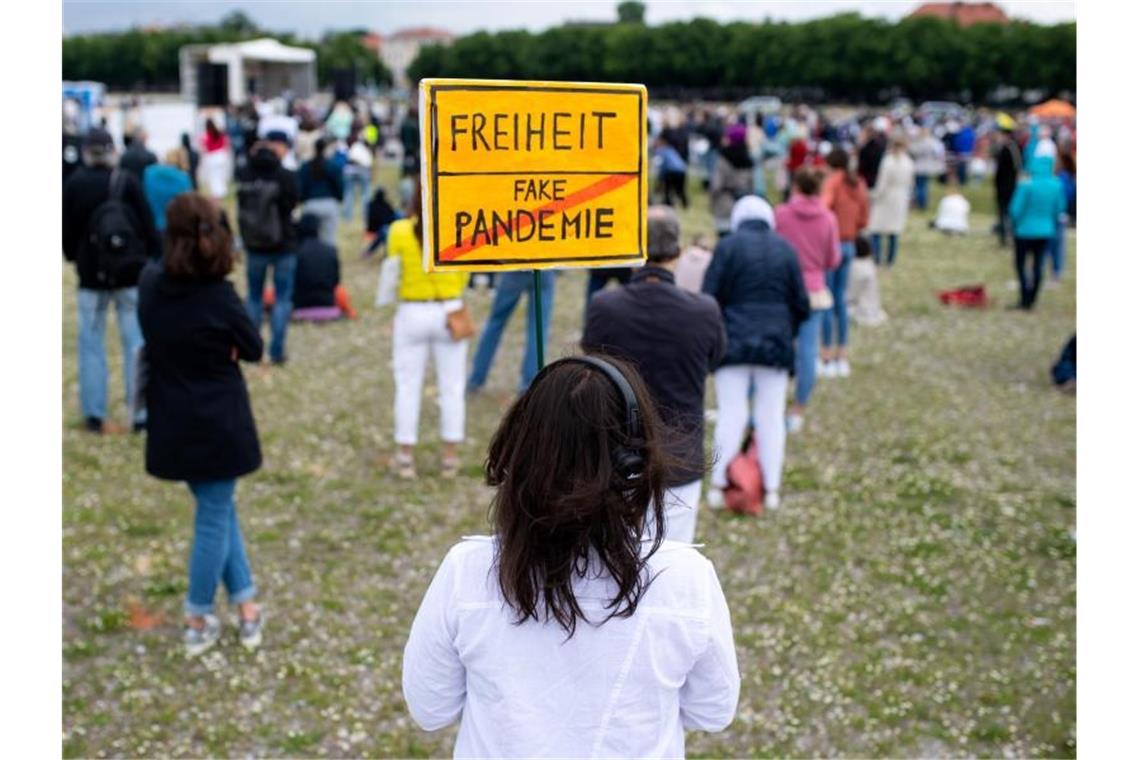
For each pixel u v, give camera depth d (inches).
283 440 328.5
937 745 183.5
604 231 119.4
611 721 80.3
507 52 4990.2
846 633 220.2
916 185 1025.5
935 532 272.1
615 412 79.6
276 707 190.7
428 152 111.0
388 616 224.2
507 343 455.2
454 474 300.8
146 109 941.8
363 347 441.7
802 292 264.1
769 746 182.5
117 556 247.6
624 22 5191.9
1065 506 291.4
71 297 548.7
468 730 83.0
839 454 330.0
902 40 4052.7
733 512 281.7
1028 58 3821.4
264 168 392.5
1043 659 210.2
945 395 395.9
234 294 192.2
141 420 333.7
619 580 79.1
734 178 536.7
